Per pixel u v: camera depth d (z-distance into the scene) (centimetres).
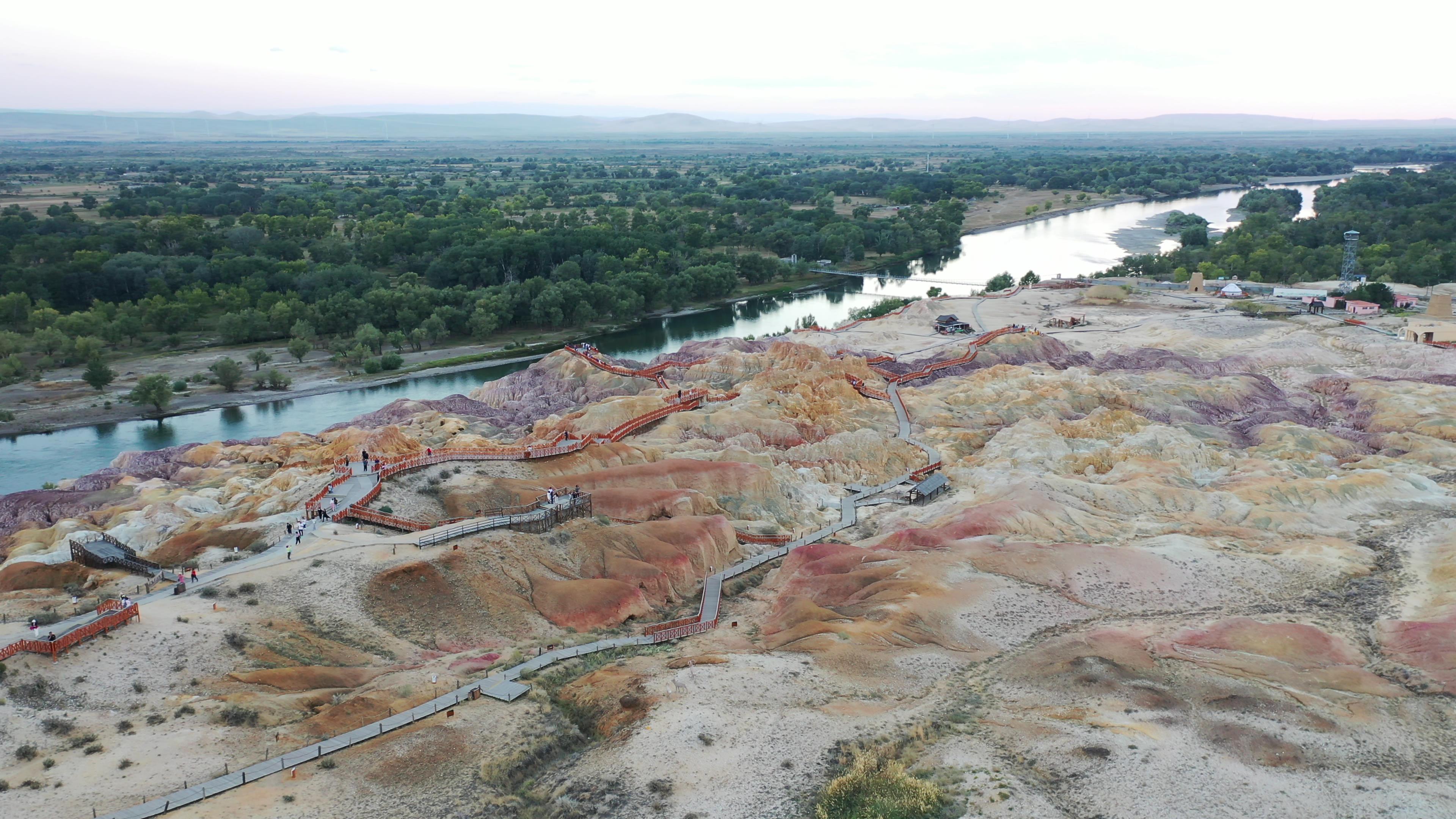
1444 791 5662
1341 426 15950
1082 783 5728
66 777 5566
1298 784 5734
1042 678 7125
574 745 6481
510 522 9556
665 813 5538
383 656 7400
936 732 6362
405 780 5856
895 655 7562
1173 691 6888
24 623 7069
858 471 13562
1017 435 14425
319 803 5566
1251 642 7725
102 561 8681
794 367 17875
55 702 6200
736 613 9038
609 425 14488
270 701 6469
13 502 12500
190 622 7175
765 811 5544
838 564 9625
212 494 12081
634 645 8062
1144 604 8756
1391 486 11419
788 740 6188
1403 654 7519
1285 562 9406
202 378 19450
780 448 14325
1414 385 16850
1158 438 13862
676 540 10019
